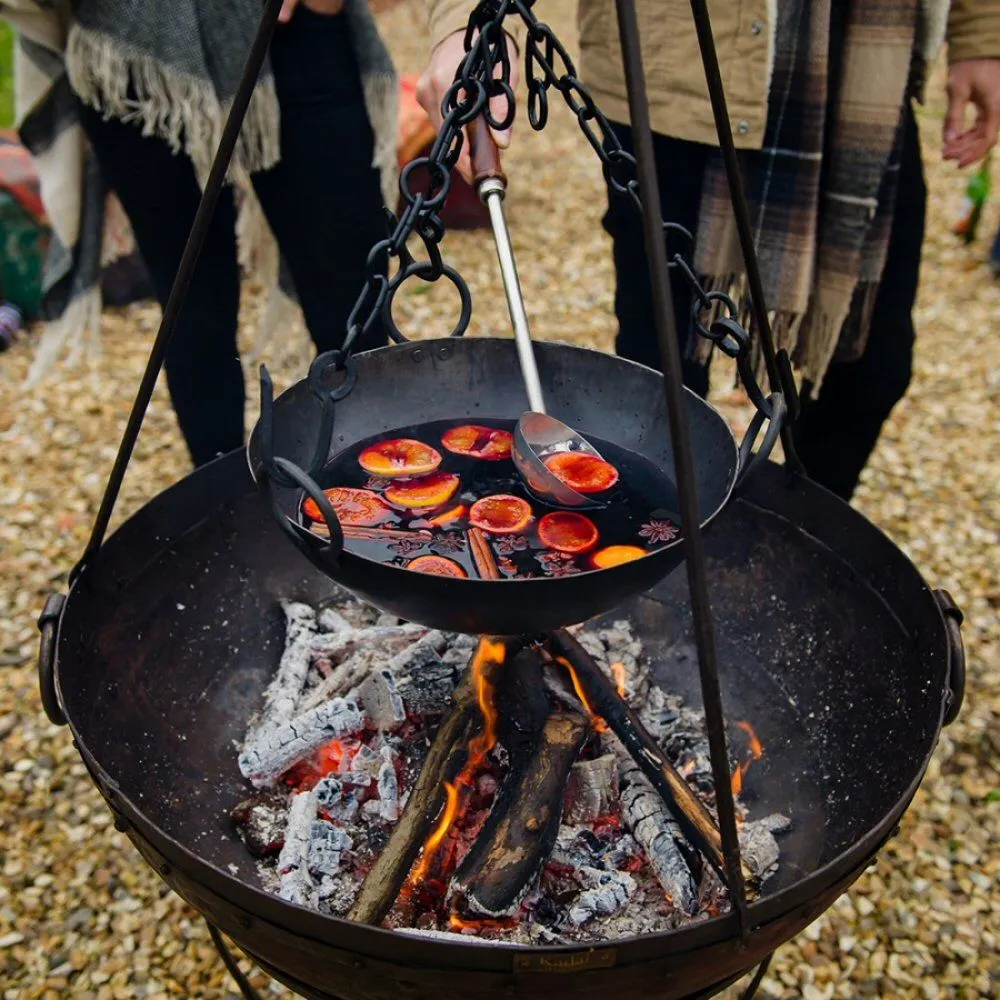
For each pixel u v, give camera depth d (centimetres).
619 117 211
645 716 178
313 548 117
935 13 182
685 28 189
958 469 322
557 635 170
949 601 145
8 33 538
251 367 347
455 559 129
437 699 169
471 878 140
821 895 115
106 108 207
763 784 169
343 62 224
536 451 151
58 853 201
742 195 135
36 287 373
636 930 146
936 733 130
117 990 180
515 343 161
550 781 149
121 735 152
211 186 119
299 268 247
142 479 311
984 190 429
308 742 163
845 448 231
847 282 198
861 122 186
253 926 112
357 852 155
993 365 374
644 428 158
